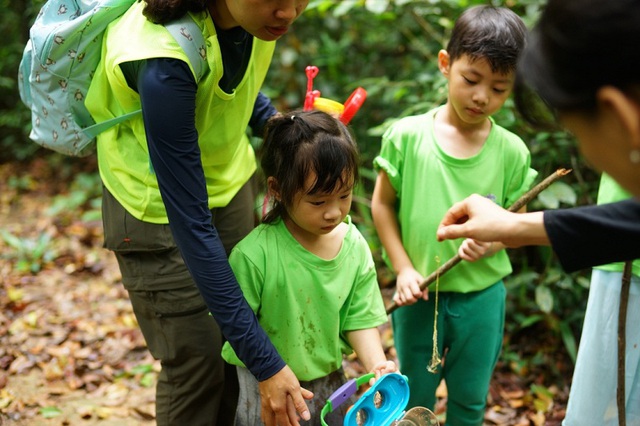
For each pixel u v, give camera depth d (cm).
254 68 200
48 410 292
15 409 292
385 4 349
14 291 407
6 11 688
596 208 141
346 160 174
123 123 194
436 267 226
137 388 314
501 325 238
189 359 206
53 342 350
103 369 327
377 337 196
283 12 162
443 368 248
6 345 346
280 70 515
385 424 175
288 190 177
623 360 181
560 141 314
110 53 172
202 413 214
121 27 175
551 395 303
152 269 201
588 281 314
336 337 192
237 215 224
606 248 139
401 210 231
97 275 438
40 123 203
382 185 234
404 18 466
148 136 165
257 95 230
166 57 161
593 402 200
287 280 186
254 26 166
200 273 167
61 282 426
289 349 189
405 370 241
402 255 231
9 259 455
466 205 160
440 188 224
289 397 171
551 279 316
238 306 168
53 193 606
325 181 172
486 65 205
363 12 498
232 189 217
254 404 192
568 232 141
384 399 178
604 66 97
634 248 138
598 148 104
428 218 224
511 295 346
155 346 211
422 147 227
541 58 105
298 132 176
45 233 495
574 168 319
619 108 96
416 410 171
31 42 194
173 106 161
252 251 186
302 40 527
